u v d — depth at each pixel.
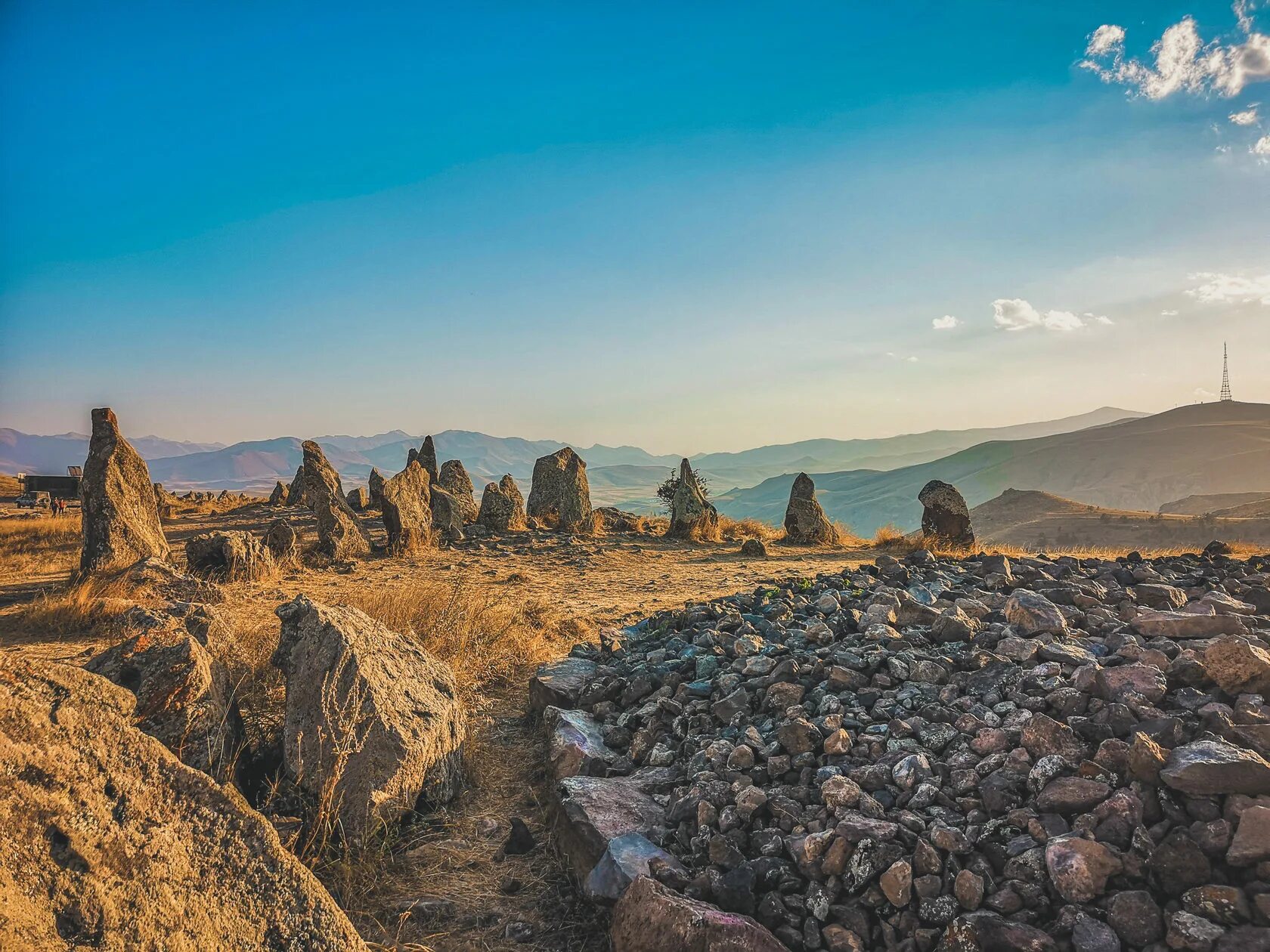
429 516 22.64
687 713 6.36
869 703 5.75
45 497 44.59
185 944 2.76
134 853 2.83
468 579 17.12
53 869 2.59
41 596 11.72
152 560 12.40
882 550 23.48
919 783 4.53
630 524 28.67
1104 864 3.58
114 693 3.23
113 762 3.01
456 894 4.56
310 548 19.42
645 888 3.87
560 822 5.00
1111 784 4.06
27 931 2.40
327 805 4.65
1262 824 3.43
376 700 5.17
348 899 4.30
